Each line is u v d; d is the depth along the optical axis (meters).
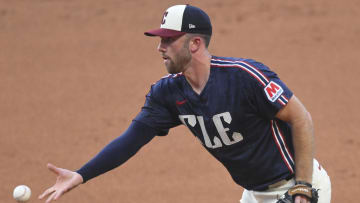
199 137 16.25
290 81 52.25
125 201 31.91
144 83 53.50
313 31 65.88
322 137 40.62
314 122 43.31
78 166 37.09
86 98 50.12
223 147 15.88
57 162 37.75
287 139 15.91
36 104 49.09
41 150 39.81
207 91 15.28
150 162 37.53
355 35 64.12
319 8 72.19
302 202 14.98
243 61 15.09
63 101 49.62
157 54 62.22
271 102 14.75
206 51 15.36
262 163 15.88
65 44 66.12
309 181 15.12
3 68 58.81
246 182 16.59
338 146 39.09
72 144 40.72
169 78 16.22
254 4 74.69
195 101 15.61
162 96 16.34
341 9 71.62
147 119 16.69
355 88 50.25
